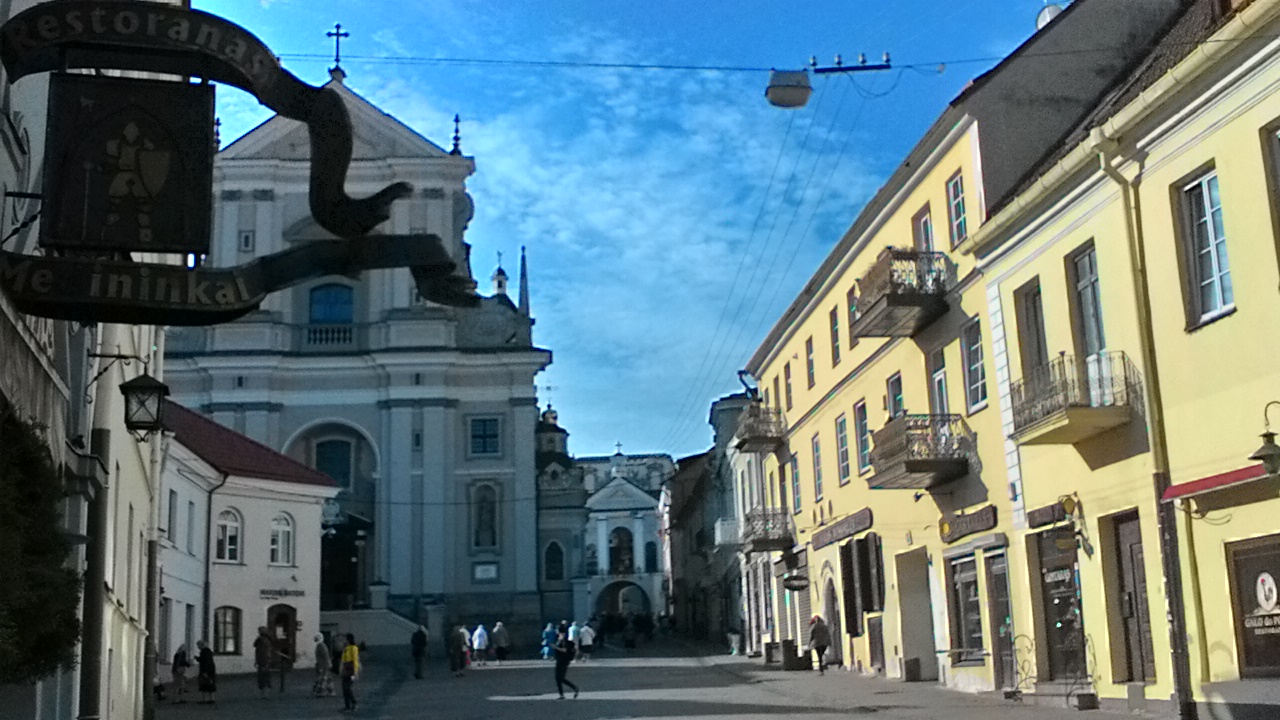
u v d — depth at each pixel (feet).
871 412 91.40
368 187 183.21
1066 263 59.98
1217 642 48.37
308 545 147.74
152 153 29.27
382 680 122.01
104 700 50.14
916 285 74.02
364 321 185.98
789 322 117.50
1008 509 66.74
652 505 358.02
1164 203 51.80
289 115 31.40
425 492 179.83
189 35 29.40
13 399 28.68
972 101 69.51
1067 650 61.21
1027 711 58.34
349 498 183.01
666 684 98.53
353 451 184.55
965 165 71.46
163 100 29.66
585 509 241.14
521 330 194.80
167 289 28.30
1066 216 59.62
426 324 184.65
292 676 134.00
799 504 119.34
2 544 26.22
